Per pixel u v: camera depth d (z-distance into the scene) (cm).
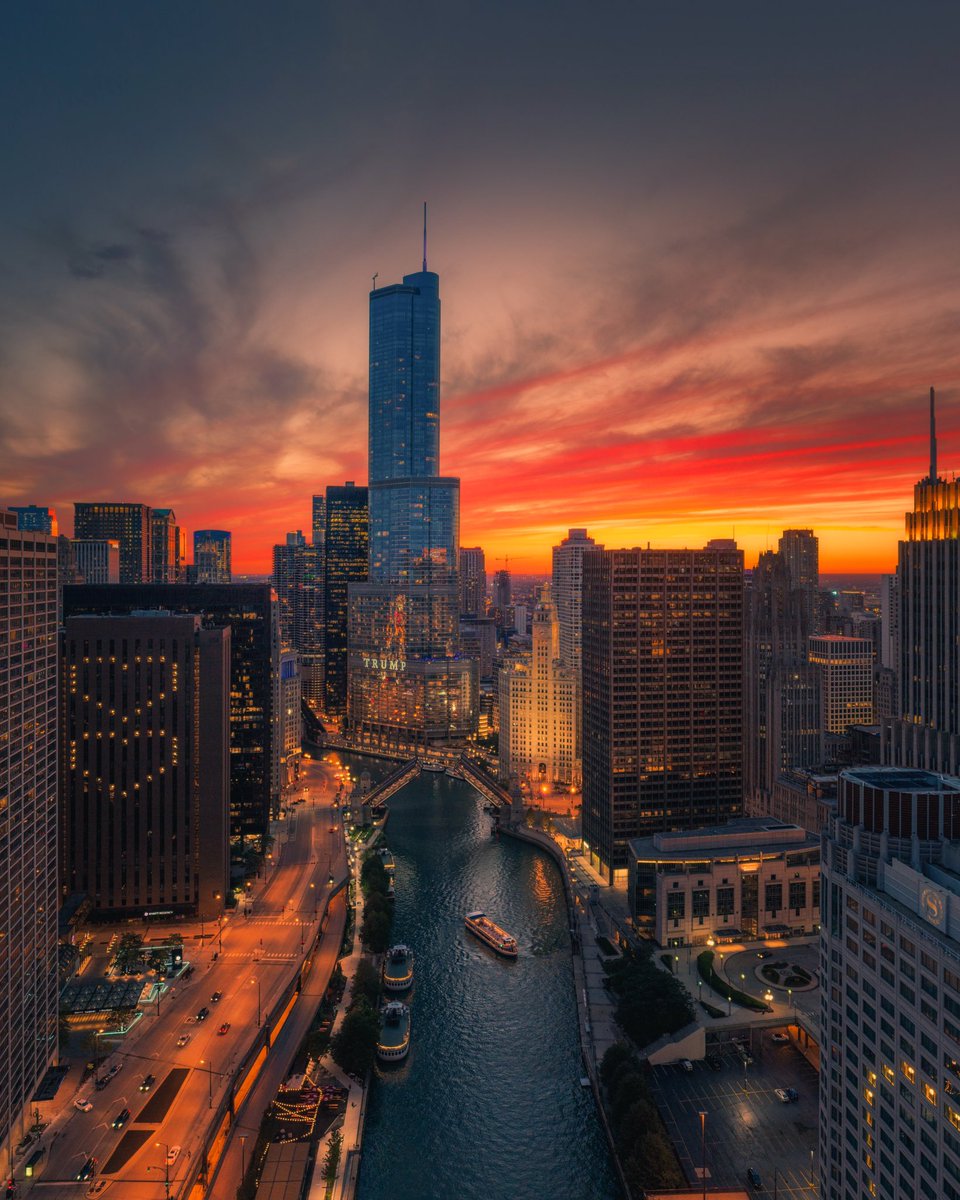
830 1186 13862
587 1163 17488
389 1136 18388
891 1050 12000
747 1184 15612
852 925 13112
